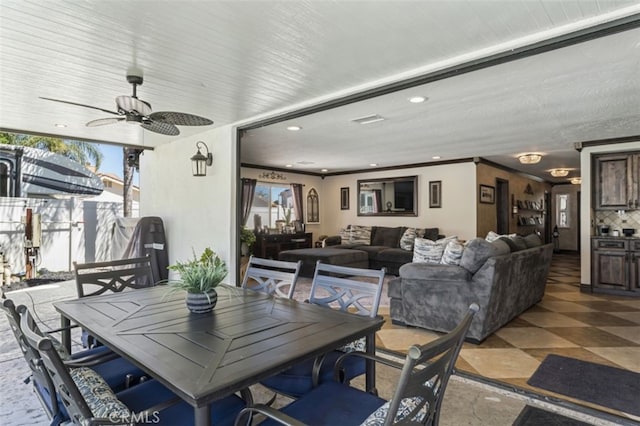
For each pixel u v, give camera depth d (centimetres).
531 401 240
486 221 764
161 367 133
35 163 820
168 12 196
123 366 197
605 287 558
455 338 115
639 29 217
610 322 409
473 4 191
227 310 209
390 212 845
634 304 490
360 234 827
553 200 1212
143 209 615
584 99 356
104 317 195
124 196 1132
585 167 577
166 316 197
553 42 222
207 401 115
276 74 283
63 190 873
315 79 293
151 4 188
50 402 150
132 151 598
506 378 272
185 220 514
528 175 1007
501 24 211
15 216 691
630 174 548
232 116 403
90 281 263
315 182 962
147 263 296
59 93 324
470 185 726
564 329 385
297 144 581
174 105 361
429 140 552
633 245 538
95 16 200
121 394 165
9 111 375
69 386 115
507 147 612
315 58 255
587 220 576
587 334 370
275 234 802
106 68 271
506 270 363
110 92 323
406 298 393
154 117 283
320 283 242
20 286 623
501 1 188
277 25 210
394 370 289
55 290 593
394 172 838
